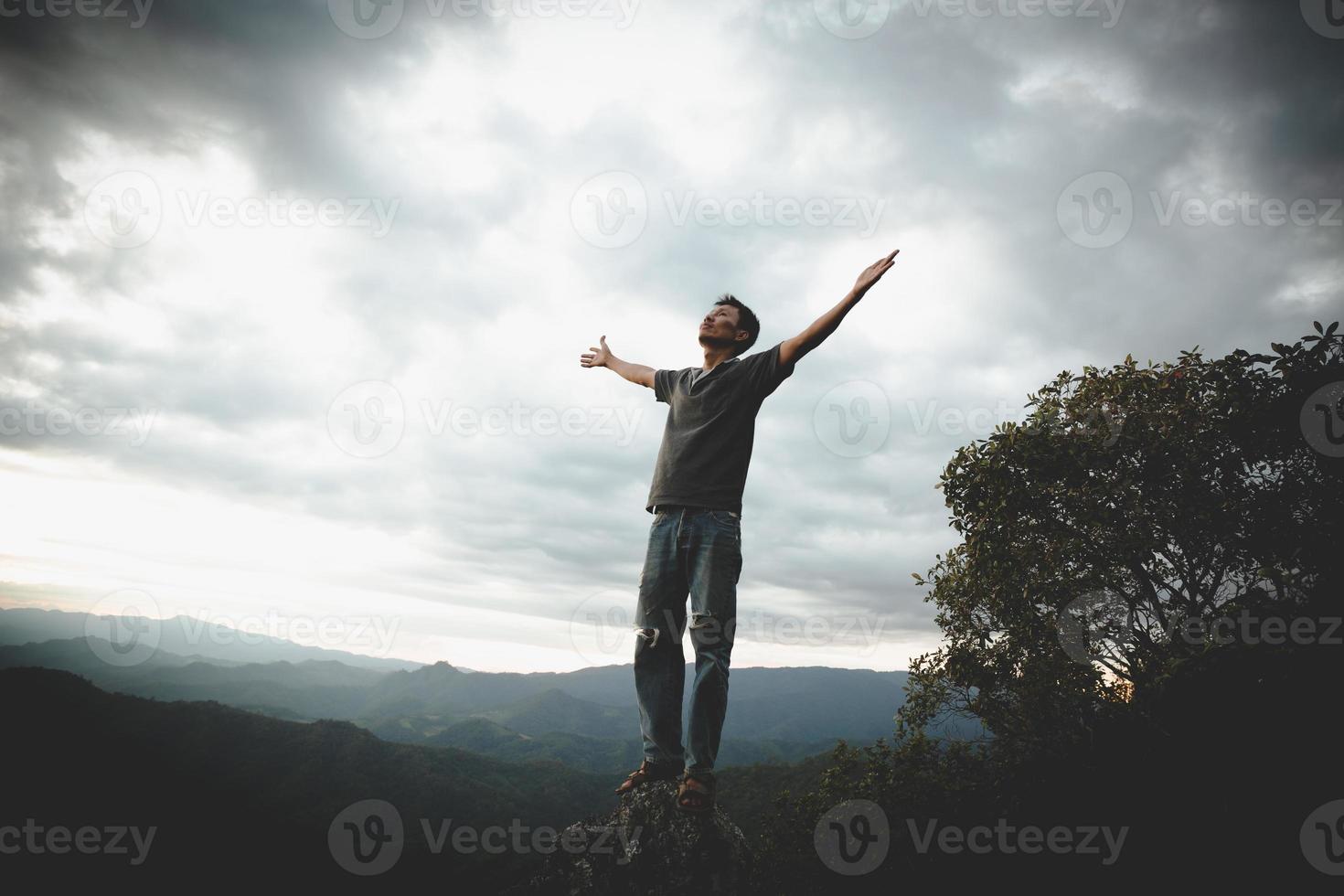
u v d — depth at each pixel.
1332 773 5.49
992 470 8.29
